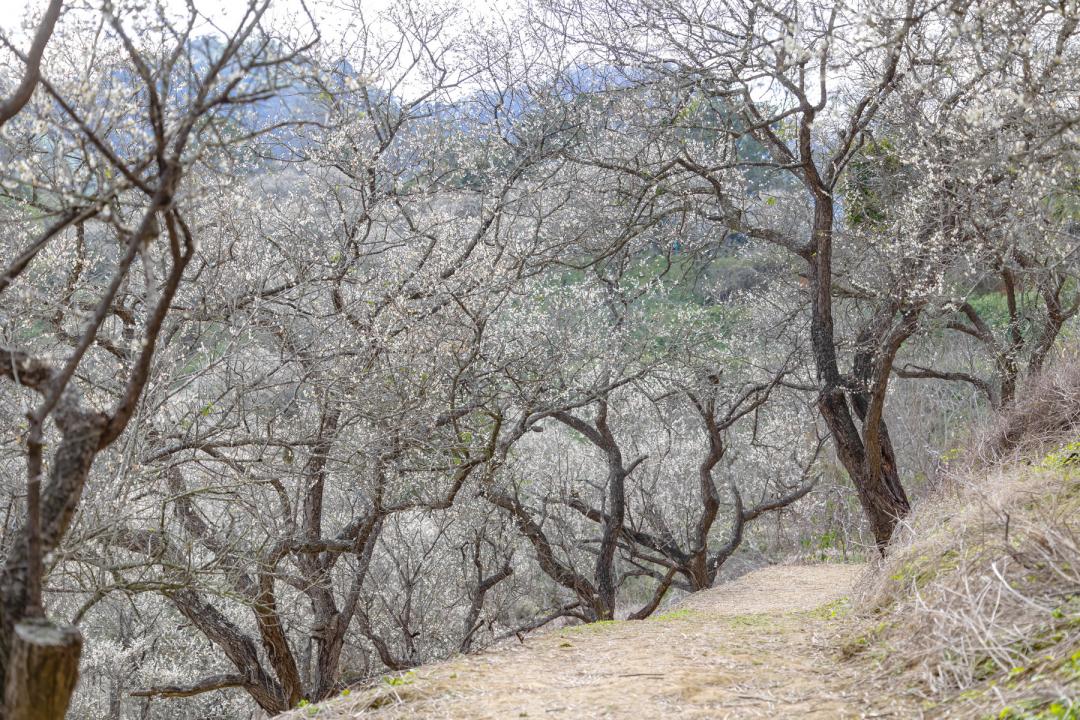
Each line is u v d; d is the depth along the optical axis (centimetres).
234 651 982
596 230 1215
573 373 1202
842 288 1344
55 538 331
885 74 816
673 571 1452
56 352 827
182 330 799
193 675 1361
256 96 363
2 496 725
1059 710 312
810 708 430
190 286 865
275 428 926
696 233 1407
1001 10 602
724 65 1006
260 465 866
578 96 1136
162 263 818
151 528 769
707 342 1410
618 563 1714
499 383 1029
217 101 355
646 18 1057
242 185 727
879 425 1175
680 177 1227
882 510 1131
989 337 1359
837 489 1730
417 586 1368
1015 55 560
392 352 901
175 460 800
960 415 1711
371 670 1243
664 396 1402
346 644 1257
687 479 1745
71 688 305
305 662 1108
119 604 1321
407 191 1039
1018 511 532
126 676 1326
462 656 667
